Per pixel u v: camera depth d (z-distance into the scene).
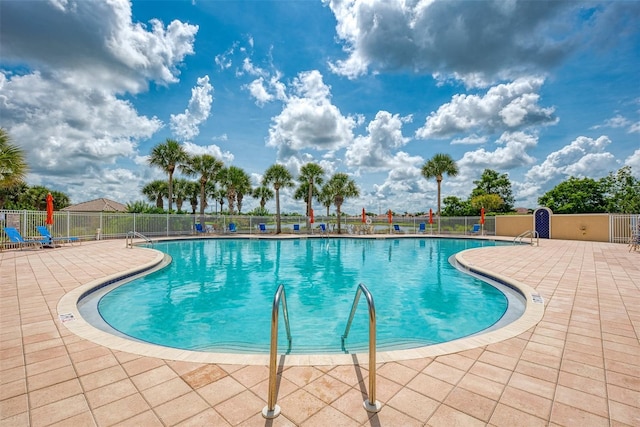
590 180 30.45
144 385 2.33
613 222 16.30
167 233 20.77
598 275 7.01
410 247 16.33
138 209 20.73
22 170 11.75
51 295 5.06
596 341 3.22
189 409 2.03
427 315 5.35
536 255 10.77
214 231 23.12
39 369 2.58
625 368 2.63
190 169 25.69
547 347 3.06
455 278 8.34
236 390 2.27
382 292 6.96
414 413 2.00
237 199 39.56
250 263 11.02
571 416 1.97
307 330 4.66
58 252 11.20
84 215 16.23
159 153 23.47
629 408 2.06
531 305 4.57
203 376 2.47
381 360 2.75
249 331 4.62
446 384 2.36
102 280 6.32
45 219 14.23
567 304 4.62
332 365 2.66
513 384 2.37
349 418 1.94
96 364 2.67
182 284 7.69
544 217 19.31
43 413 1.98
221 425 1.87
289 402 2.11
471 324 4.91
